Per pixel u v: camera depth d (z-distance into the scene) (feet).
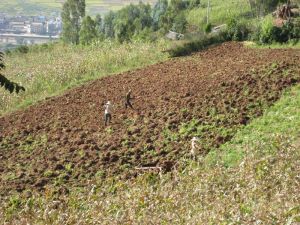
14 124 99.55
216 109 88.79
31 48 247.09
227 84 99.71
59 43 265.34
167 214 44.98
